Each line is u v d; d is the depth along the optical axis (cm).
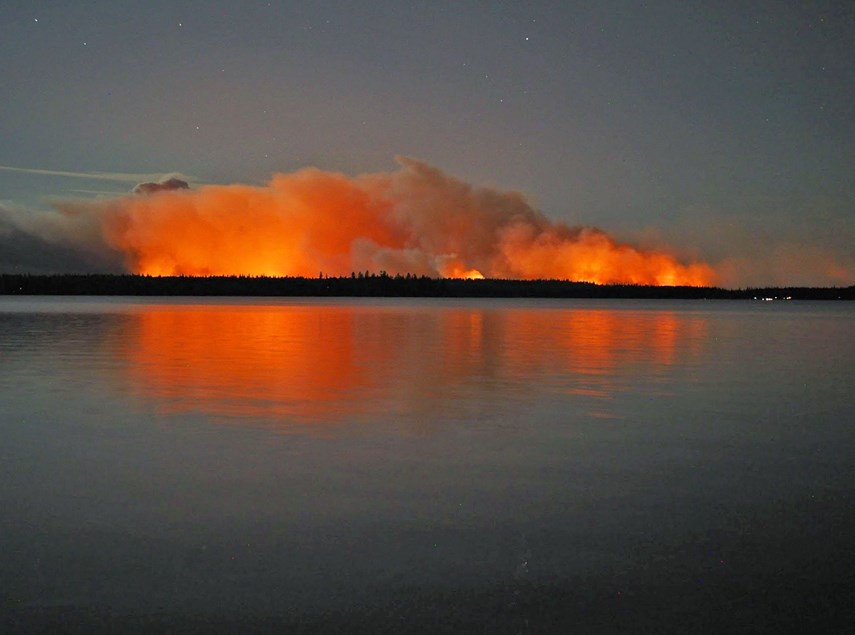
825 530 694
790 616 525
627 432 1144
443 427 1170
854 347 2889
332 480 859
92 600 546
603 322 4938
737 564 613
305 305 9238
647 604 542
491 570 599
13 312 5903
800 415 1302
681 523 712
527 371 1931
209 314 5731
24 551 638
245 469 905
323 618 520
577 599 550
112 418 1231
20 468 908
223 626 509
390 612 529
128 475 879
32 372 1841
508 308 8775
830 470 916
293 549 642
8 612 528
